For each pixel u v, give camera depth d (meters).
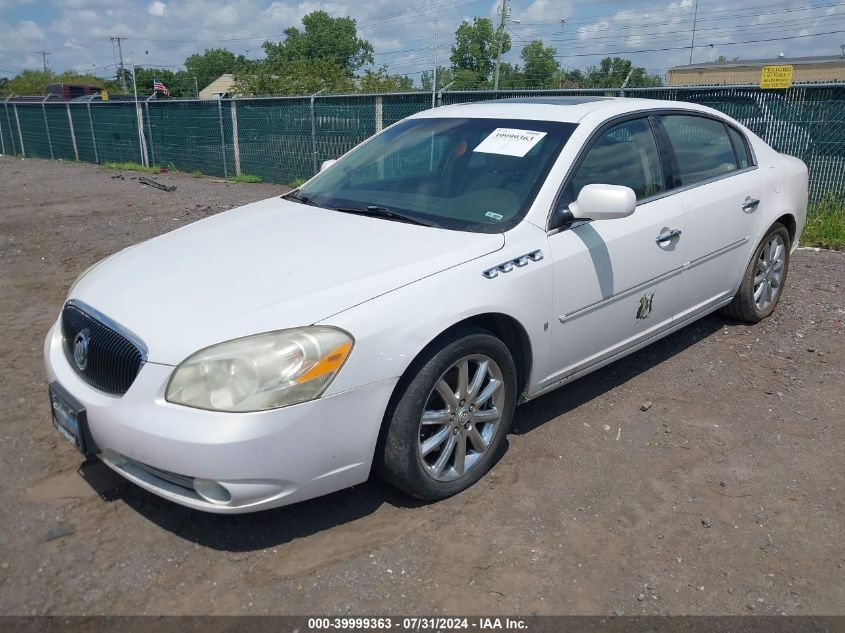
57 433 3.79
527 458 3.59
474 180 3.81
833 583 2.74
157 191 13.34
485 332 3.20
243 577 2.75
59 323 3.33
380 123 12.13
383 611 2.59
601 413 4.06
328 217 3.78
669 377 4.51
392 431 2.96
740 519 3.12
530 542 2.96
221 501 2.68
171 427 2.61
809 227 8.02
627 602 2.64
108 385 2.87
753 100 8.59
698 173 4.53
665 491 3.32
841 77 31.98
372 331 2.80
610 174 3.91
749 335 5.14
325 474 2.81
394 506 3.20
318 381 2.69
